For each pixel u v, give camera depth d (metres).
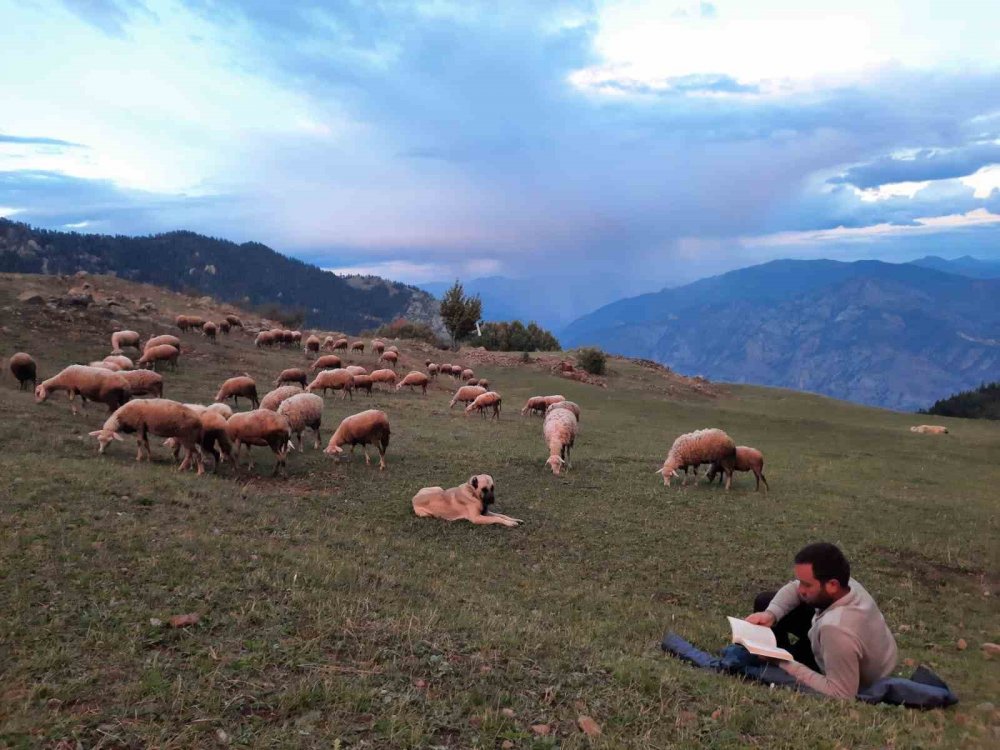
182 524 10.01
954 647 9.97
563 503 17.00
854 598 6.05
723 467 19.94
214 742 4.12
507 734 4.45
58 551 7.57
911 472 27.81
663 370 75.00
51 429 17.25
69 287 48.88
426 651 5.81
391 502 15.40
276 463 17.77
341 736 4.25
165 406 14.96
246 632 5.90
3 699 4.46
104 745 4.04
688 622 9.30
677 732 4.69
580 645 6.71
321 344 54.97
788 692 5.77
